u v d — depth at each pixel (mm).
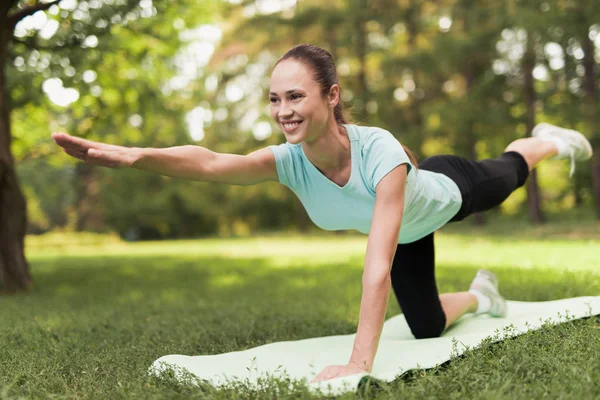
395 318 4523
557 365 2447
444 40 17562
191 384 2512
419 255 3475
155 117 12531
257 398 2307
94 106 10578
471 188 3467
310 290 6934
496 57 16906
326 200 3045
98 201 28562
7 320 4777
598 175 15438
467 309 3898
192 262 13133
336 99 2762
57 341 3840
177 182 27453
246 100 23750
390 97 21000
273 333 4016
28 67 9133
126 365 2896
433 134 19578
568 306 3992
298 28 21438
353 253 13742
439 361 2699
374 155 2799
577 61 14938
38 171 25578
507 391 2268
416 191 3027
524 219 20219
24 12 7504
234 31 22203
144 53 10094
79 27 8148
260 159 2969
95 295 7352
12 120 12070
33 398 2422
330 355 3129
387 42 21375
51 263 14344
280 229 28953
